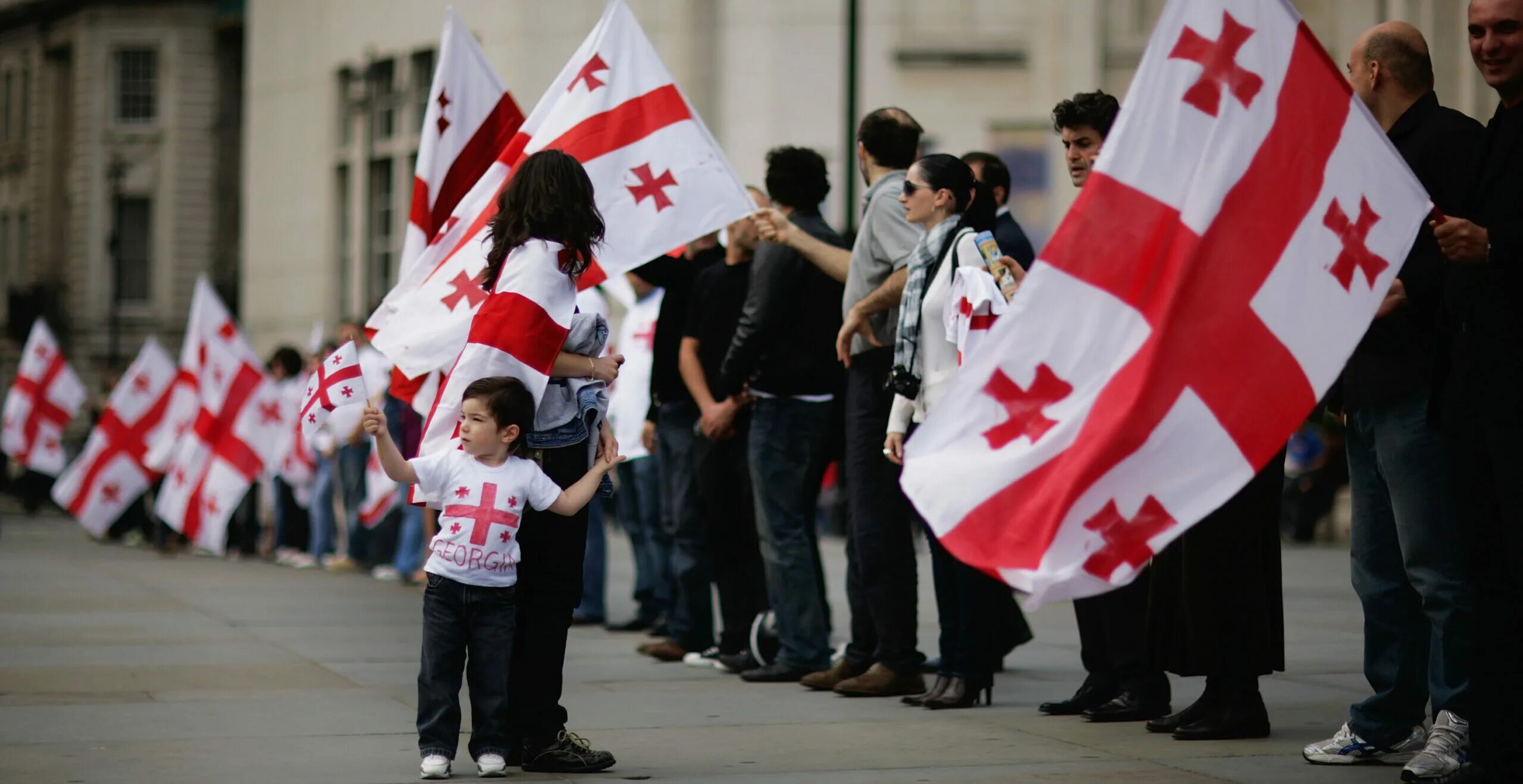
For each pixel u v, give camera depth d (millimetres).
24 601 19234
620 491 16906
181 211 80750
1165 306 7590
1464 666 8266
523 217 8562
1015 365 7582
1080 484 7414
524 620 8656
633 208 11164
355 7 51594
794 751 9352
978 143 41625
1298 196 7836
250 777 8445
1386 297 8055
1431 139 8383
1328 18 40000
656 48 43031
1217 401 7590
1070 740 9688
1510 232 7402
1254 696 9656
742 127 42312
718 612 19047
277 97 55219
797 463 12523
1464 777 7992
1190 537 9500
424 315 10258
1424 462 8281
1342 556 30094
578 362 8586
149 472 30500
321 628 16312
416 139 49094
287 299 54625
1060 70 41406
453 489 8414
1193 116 7840
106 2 80875
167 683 12133
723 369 12477
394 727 10164
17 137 88312
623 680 12750
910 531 11680
